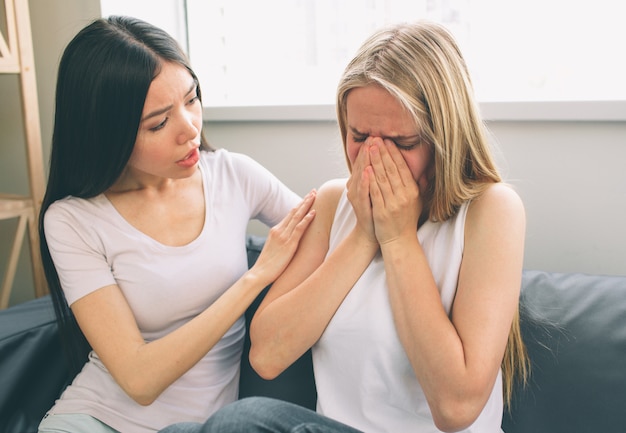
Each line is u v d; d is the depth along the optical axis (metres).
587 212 1.35
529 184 1.38
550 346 1.07
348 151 0.95
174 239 1.12
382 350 0.91
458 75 0.89
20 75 1.60
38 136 1.65
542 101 1.32
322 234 1.06
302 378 1.20
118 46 0.98
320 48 1.73
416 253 0.91
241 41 1.82
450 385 0.82
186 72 1.03
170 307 1.10
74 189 1.09
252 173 1.24
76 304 1.05
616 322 1.06
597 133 1.31
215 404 1.14
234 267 1.16
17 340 1.21
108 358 1.02
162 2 1.79
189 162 1.05
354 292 0.95
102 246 1.07
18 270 1.88
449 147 0.89
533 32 1.50
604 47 1.44
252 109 1.64
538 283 1.16
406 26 0.92
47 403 1.23
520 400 1.06
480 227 0.89
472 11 1.53
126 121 0.99
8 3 1.55
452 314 0.89
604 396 1.01
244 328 1.25
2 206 1.57
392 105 0.86
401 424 0.94
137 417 1.07
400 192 0.90
